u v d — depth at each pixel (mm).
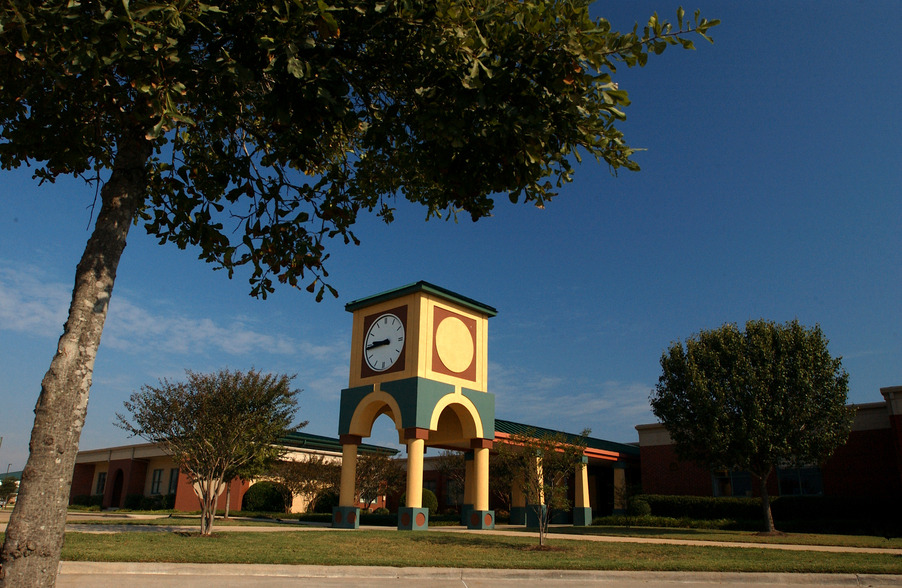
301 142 6379
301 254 7246
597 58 5609
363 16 5984
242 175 7395
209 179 7371
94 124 6691
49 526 4539
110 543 11984
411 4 5672
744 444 20875
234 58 5844
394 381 19547
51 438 4652
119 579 8656
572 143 6152
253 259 7391
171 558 9953
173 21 4934
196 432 15492
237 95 6664
